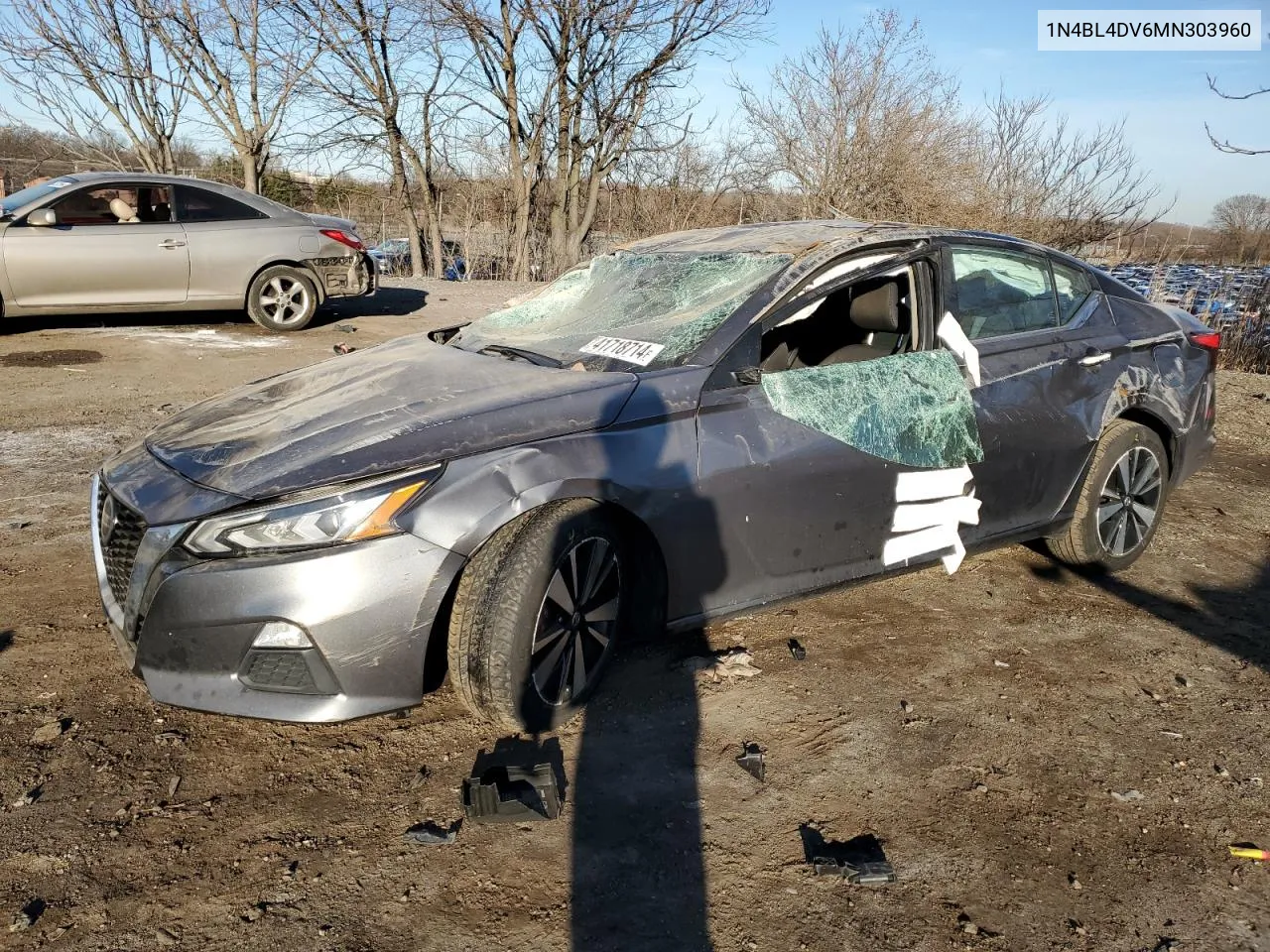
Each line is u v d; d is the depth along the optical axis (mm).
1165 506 4902
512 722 2760
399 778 2707
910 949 2131
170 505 2650
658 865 2379
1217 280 11469
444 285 16344
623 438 2928
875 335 3877
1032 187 16656
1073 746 2953
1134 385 4160
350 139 19844
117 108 19141
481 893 2270
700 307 3436
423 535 2605
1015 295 3957
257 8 17891
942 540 3656
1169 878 2385
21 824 2459
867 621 3779
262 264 10016
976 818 2594
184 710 3002
